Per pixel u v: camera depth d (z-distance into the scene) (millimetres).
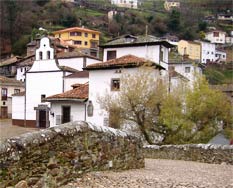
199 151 18234
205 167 15258
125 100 25500
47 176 7684
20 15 116938
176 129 24562
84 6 150625
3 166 6535
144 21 141875
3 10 114062
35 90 48250
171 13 150000
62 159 8273
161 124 24703
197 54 121625
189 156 18656
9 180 6645
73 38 108812
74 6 146500
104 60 41844
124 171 11375
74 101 36219
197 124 25109
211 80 89750
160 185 9266
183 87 26156
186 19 155500
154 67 28641
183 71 56438
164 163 16391
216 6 177750
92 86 34938
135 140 12609
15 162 6809
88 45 110188
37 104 48000
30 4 127125
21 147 6996
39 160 7469
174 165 15453
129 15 146750
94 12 146875
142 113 25031
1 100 65375
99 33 113375
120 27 132625
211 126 25172
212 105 25016
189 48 119125
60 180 8133
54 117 37625
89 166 9578
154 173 11664
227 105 25391
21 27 115375
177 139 24547
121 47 40844
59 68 46625
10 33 112625
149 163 15953
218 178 11492
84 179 8891
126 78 26469
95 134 9945
